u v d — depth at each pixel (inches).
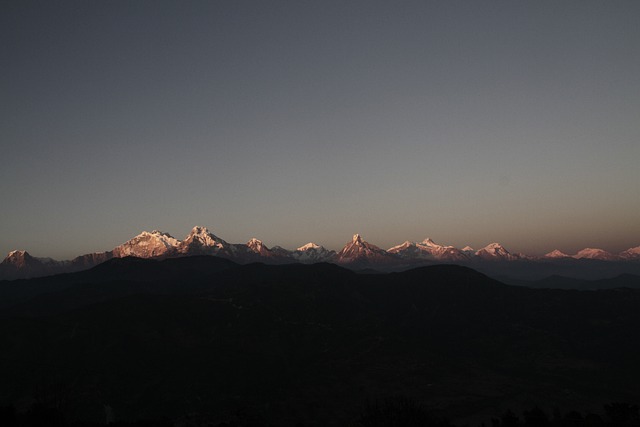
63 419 3705.7
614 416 3767.2
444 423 3410.4
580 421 3804.1
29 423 3412.9
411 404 3041.3
